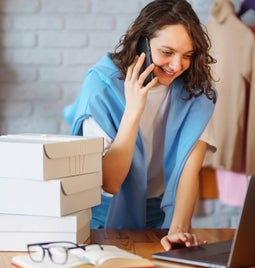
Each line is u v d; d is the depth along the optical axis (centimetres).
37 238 166
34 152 163
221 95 370
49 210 165
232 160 372
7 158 165
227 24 370
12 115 381
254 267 150
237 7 388
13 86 381
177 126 221
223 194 382
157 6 200
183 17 195
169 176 229
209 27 373
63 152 166
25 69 381
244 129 374
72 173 171
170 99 222
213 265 148
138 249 173
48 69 383
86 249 151
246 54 366
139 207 225
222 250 164
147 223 238
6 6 378
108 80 212
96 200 185
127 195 224
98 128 211
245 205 144
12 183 166
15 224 166
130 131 203
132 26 207
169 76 204
